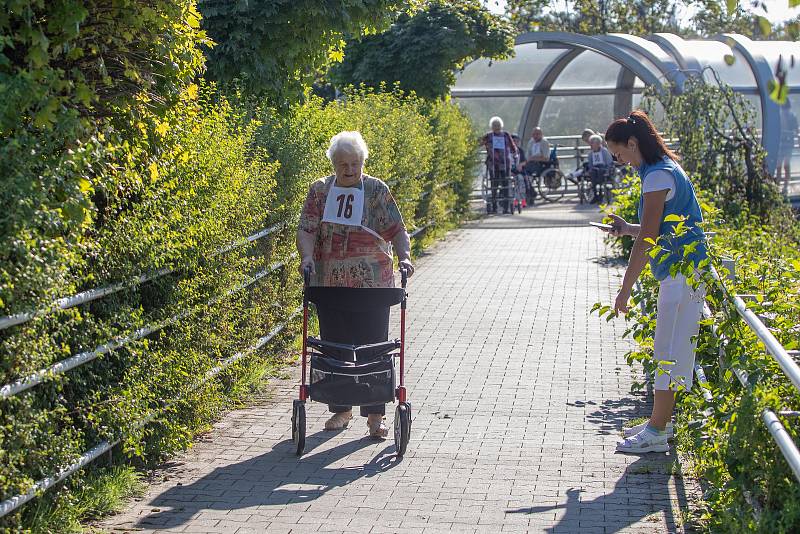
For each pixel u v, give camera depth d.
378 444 7.65
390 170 15.46
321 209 7.66
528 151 31.20
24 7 5.39
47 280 4.96
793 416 4.82
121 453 6.74
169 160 6.82
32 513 5.50
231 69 12.14
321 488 6.66
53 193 5.16
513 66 32.06
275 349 10.55
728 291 5.96
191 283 7.25
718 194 18.31
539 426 8.07
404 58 22.06
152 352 6.68
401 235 7.68
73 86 5.75
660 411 7.27
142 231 6.25
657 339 7.17
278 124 10.64
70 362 5.62
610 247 19.41
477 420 8.25
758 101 25.44
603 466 7.07
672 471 6.88
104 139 5.89
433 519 6.09
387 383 7.33
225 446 7.60
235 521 6.06
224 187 7.81
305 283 7.40
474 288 14.97
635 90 34.94
